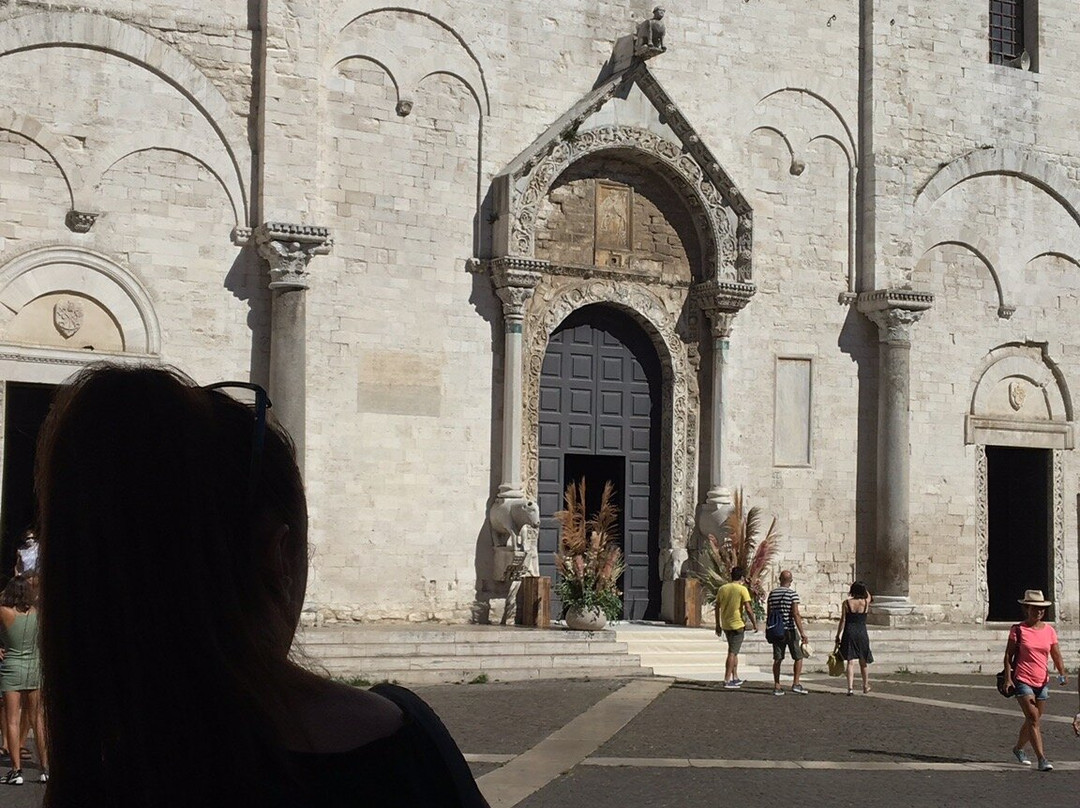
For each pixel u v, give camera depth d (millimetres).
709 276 29656
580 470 31250
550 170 27672
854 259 31438
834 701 22391
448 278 27281
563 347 29000
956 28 32719
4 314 23500
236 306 25312
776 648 23141
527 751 16406
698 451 29812
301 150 25578
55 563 2102
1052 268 33938
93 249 24156
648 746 17156
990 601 35625
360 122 26594
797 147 31031
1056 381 33938
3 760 15391
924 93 32219
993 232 33094
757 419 30312
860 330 31516
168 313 24781
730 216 29453
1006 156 33156
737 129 30391
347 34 26516
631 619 29344
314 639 23438
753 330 30344
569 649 25172
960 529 32344
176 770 2033
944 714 21297
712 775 15281
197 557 2115
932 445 32125
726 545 28734
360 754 2104
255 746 2062
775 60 30844
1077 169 34188
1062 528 33781
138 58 24594
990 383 33000
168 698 2055
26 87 23750
